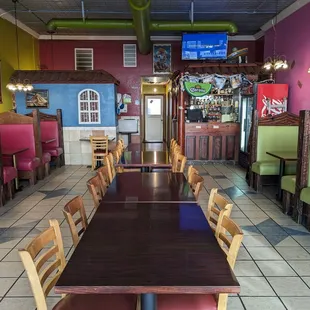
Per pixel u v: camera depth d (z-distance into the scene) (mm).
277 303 2350
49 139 7680
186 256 1559
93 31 9062
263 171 5223
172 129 9867
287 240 3457
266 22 8180
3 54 7340
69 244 3334
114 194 2678
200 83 7598
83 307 1582
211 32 8180
